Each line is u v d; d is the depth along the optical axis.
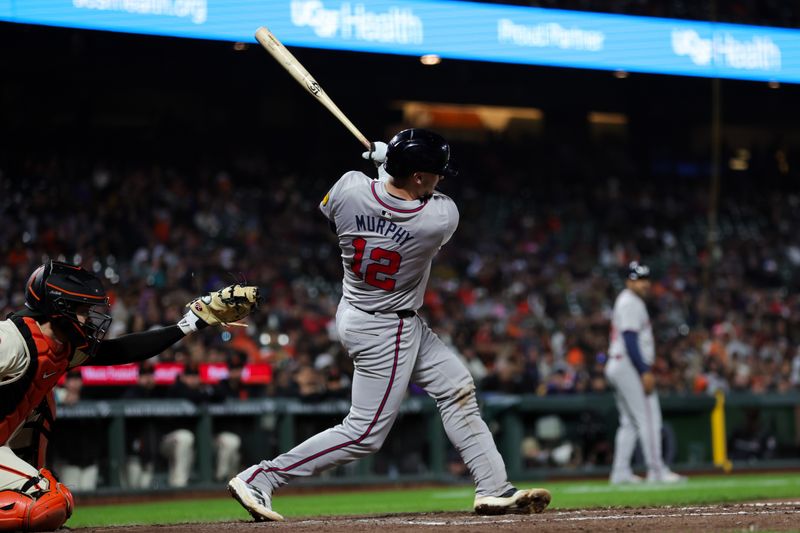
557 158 88.00
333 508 28.12
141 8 49.44
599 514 17.80
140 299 51.66
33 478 15.97
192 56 67.88
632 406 35.22
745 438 47.47
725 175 93.19
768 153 94.94
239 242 66.88
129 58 66.81
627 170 90.12
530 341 58.69
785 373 58.69
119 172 68.88
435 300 64.38
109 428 38.19
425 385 18.41
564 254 77.19
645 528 14.88
